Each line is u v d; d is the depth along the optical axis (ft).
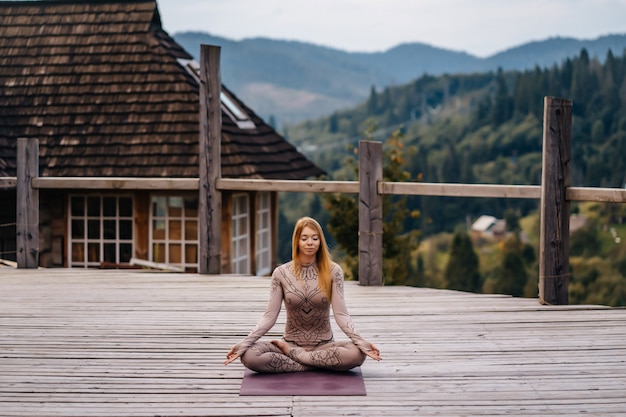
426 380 17.10
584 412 15.20
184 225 45.78
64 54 52.06
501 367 17.99
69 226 46.78
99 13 53.67
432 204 238.68
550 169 24.47
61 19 53.83
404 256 62.49
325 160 350.84
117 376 17.37
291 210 240.94
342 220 61.52
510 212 222.89
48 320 22.33
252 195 48.55
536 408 15.42
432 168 274.98
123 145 47.42
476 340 20.22
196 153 46.55
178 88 49.32
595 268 176.24
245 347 17.24
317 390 16.31
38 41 52.95
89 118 48.83
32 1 55.01
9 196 46.24
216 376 17.35
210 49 28.84
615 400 15.84
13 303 24.49
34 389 16.56
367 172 26.94
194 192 45.50
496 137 284.00
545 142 24.54
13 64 52.06
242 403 15.67
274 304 17.79
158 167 46.26
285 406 15.51
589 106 271.90
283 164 51.85
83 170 46.78
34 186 30.60
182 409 15.38
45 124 48.96
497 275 191.21
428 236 233.55
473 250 190.90
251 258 48.70
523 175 263.29
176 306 24.07
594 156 250.78
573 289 172.65
